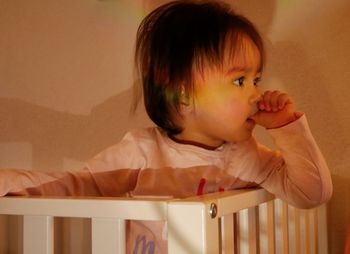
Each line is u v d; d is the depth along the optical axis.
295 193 0.88
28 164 1.45
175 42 0.91
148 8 1.33
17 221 1.37
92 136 1.39
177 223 0.58
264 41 1.22
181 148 0.95
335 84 1.17
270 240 0.89
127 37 1.35
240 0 1.24
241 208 0.71
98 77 1.38
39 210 0.67
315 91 1.18
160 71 0.93
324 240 1.14
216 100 0.88
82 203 0.64
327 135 1.17
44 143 1.44
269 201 0.89
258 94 0.89
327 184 0.86
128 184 0.98
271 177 0.91
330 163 1.17
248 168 0.93
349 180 1.15
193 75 0.88
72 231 1.38
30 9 1.45
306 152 0.83
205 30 0.89
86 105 1.40
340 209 1.16
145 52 0.96
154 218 0.60
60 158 1.42
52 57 1.43
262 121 0.86
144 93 0.98
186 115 0.92
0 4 1.48
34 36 1.45
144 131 1.01
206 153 0.94
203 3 0.95
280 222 0.97
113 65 1.37
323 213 1.14
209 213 0.58
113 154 0.98
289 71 1.20
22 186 0.79
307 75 1.19
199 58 0.88
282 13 1.21
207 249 0.57
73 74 1.41
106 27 1.38
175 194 0.95
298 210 1.05
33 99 1.45
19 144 1.46
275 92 0.87
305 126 0.83
